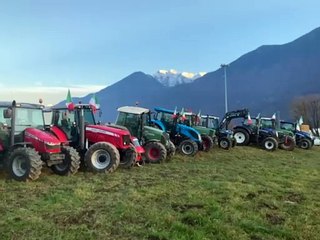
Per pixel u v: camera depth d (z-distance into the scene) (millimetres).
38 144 11266
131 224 6633
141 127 16625
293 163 18969
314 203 8641
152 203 8109
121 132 13508
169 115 20750
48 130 12797
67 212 7289
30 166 10586
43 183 10398
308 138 30938
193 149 19578
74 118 13375
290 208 8109
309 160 21703
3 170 11844
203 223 6711
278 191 9969
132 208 7551
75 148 13281
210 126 25625
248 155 22250
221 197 8750
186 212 7301
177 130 20422
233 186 10164
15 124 11320
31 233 6121
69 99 13578
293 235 6383
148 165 15219
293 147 27719
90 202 8133
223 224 6707
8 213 7180
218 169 14375
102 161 12703
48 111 13344
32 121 12008
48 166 12070
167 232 6223
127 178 11477
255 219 7145
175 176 12078
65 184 10281
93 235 6086
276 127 29531
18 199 8359
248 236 6297
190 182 10742
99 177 11594
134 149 13781
